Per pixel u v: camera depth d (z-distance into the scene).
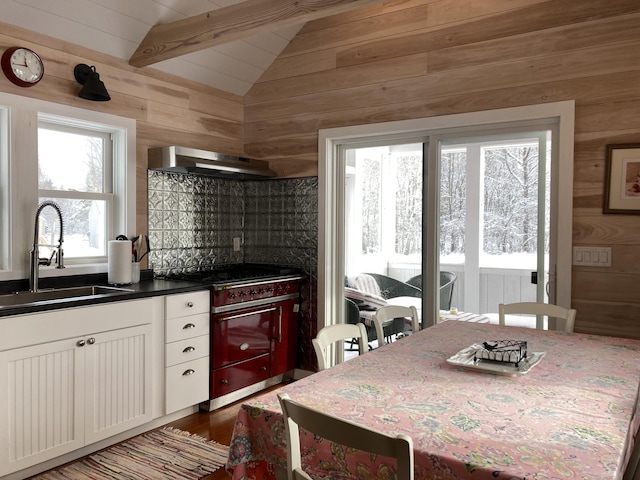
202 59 3.86
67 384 2.63
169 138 3.82
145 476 2.60
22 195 2.95
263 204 4.42
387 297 3.88
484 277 3.48
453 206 3.59
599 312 3.00
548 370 1.88
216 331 3.49
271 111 4.32
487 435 1.29
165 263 3.82
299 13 2.70
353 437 1.13
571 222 3.05
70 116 3.16
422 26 3.57
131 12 3.19
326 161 4.03
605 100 2.95
